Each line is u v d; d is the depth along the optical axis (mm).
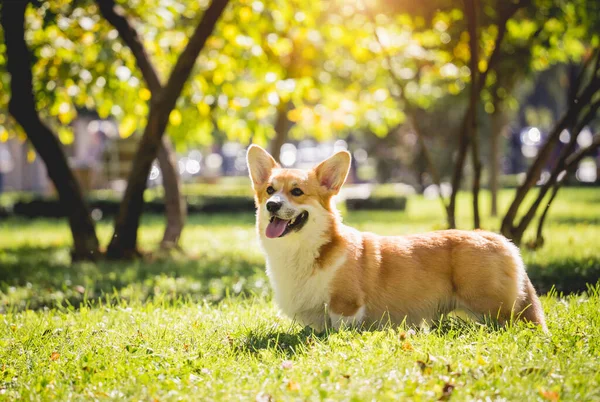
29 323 5363
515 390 3303
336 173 4891
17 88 9336
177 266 9234
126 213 9930
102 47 10695
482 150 30078
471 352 3867
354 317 4637
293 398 3229
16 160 36219
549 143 8766
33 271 9180
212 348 4320
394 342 4016
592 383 3385
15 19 9008
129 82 9875
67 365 4090
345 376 3500
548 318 4840
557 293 6332
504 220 9102
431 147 29016
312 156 53656
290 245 4742
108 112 11633
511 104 15430
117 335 4750
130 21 10109
